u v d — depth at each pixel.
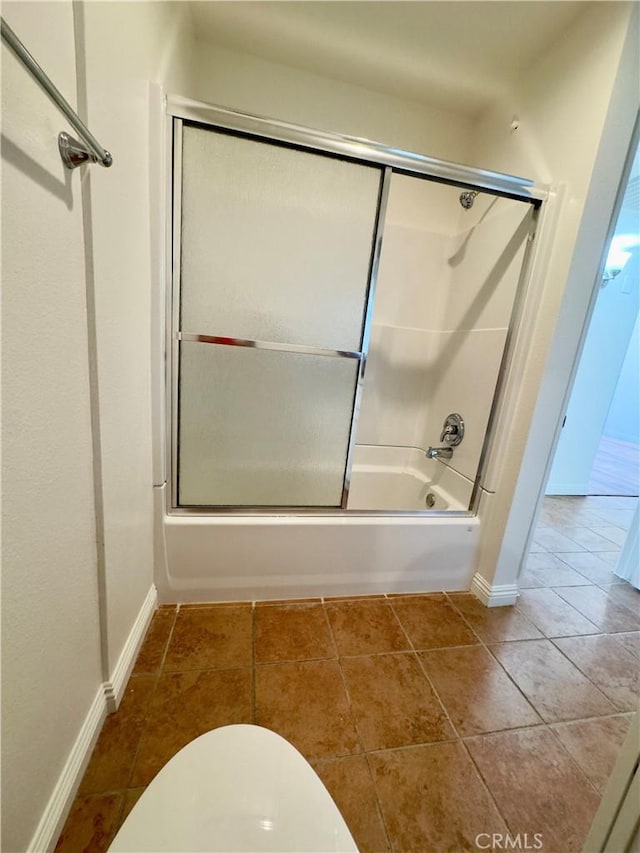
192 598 1.46
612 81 1.17
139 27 0.95
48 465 0.64
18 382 0.55
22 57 0.44
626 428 6.00
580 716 1.15
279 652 1.28
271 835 0.57
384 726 1.06
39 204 0.57
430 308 2.23
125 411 0.99
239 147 1.23
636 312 2.91
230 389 1.40
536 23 1.36
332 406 1.51
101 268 0.79
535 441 1.47
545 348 1.39
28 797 0.64
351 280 1.43
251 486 1.50
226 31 1.59
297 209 1.33
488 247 1.76
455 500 1.86
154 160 1.08
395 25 1.47
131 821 0.58
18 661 0.59
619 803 0.58
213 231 1.27
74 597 0.77
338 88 1.83
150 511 1.29
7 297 0.51
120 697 1.04
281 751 0.70
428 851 0.80
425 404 2.32
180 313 1.30
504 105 1.74
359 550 1.55
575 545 2.36
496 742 1.05
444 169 1.34
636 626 1.61
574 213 1.29
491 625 1.53
